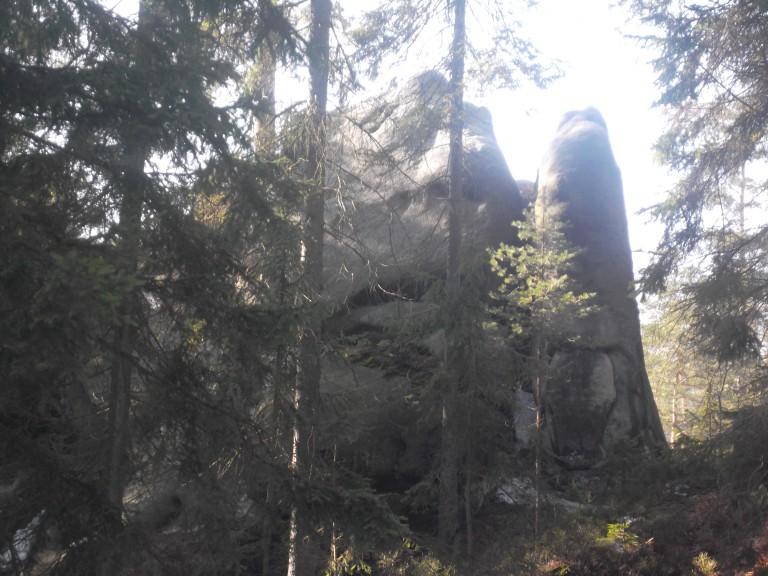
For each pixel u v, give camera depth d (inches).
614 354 595.5
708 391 457.7
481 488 463.2
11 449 198.2
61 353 171.2
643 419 588.4
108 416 247.8
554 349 596.7
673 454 457.4
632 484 457.7
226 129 245.9
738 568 367.9
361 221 611.8
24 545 212.2
